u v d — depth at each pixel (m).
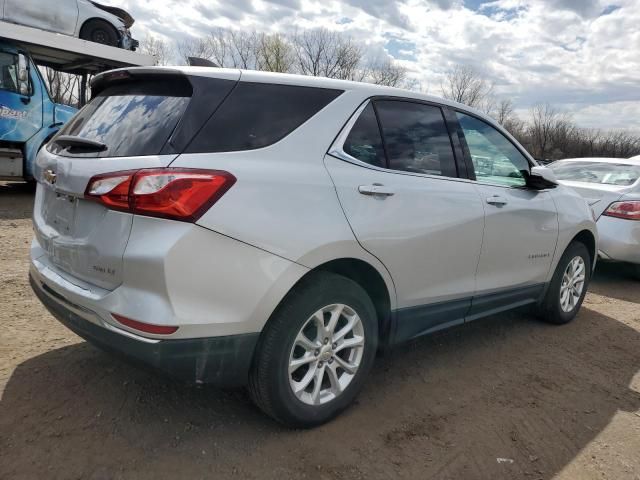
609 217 5.95
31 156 8.82
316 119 2.70
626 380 3.60
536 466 2.55
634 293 5.97
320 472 2.37
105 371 3.11
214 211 2.19
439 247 3.10
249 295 2.29
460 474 2.44
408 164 3.07
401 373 3.45
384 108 3.05
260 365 2.43
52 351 3.32
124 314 2.17
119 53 9.74
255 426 2.69
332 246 2.52
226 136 2.40
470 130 3.62
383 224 2.76
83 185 2.33
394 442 2.64
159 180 2.14
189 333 2.18
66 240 2.51
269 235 2.32
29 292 4.36
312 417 2.64
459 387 3.30
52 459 2.31
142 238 2.15
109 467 2.29
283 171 2.46
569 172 7.01
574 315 4.76
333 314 2.66
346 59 43.78
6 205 8.52
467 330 4.36
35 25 9.26
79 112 3.08
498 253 3.60
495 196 3.54
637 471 2.58
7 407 2.67
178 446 2.48
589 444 2.77
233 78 2.55
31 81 8.68
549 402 3.19
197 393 2.95
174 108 2.43
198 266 2.16
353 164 2.77
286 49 42.56
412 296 3.04
